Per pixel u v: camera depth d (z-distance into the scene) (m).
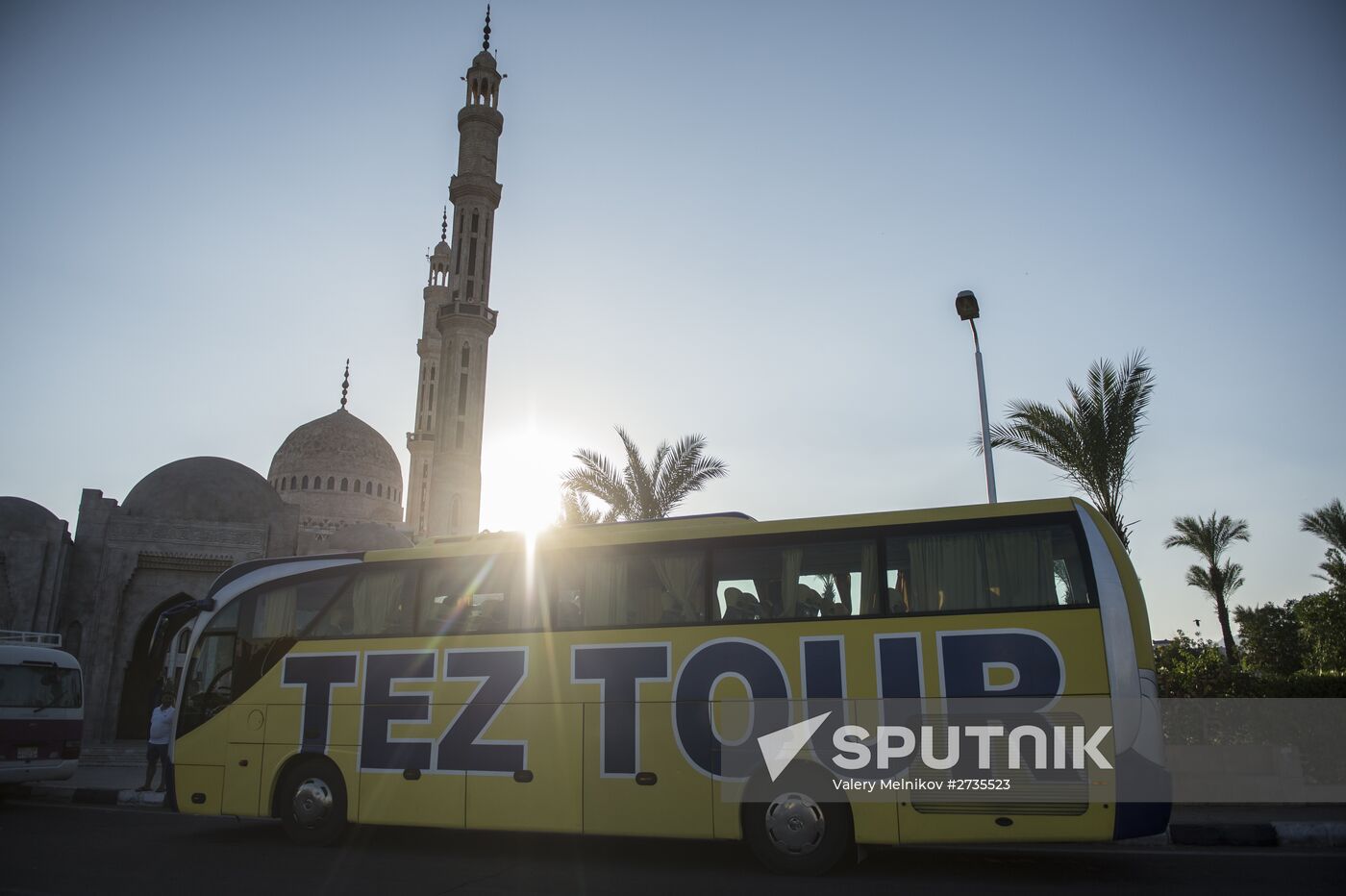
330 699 11.05
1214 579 37.38
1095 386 20.16
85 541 28.59
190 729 11.62
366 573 11.40
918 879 9.02
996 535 9.08
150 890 8.41
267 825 13.08
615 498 26.19
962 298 19.39
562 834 12.15
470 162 49.12
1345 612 38.78
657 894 8.28
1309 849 10.98
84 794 16.92
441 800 10.27
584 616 10.23
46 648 16.30
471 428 46.12
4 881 8.86
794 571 9.59
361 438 59.62
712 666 9.56
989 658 8.73
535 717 10.09
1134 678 8.37
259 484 32.12
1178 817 12.55
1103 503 19.64
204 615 12.04
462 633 10.67
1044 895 8.17
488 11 52.00
